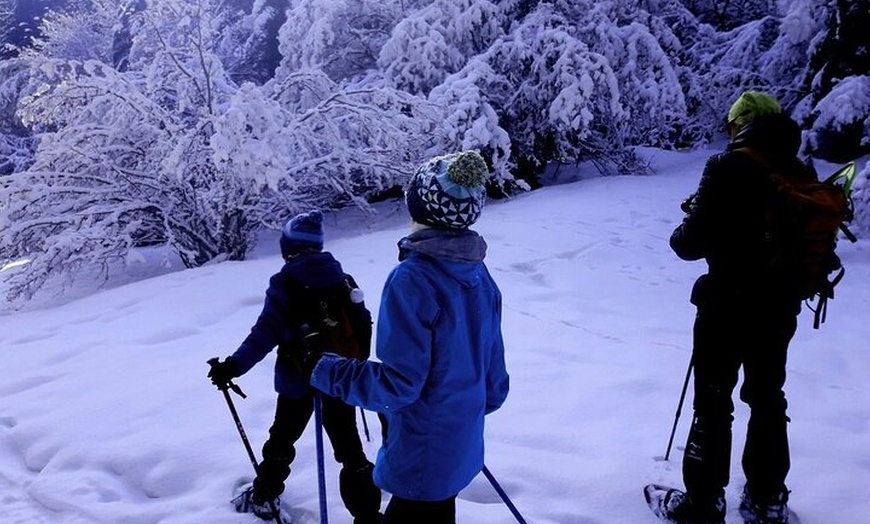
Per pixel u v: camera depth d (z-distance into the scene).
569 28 12.91
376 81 13.27
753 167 2.49
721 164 2.51
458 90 11.66
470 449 2.10
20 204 8.22
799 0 15.02
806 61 15.99
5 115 20.66
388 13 14.40
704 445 2.62
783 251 2.45
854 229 8.46
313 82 9.89
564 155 13.10
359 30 14.36
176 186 8.98
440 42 12.71
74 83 8.63
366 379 1.97
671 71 13.54
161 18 9.24
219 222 8.91
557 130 12.73
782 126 2.55
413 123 9.81
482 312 2.08
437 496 2.06
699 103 15.65
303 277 2.53
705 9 21.06
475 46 13.71
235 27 20.03
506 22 13.98
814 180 2.60
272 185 7.97
